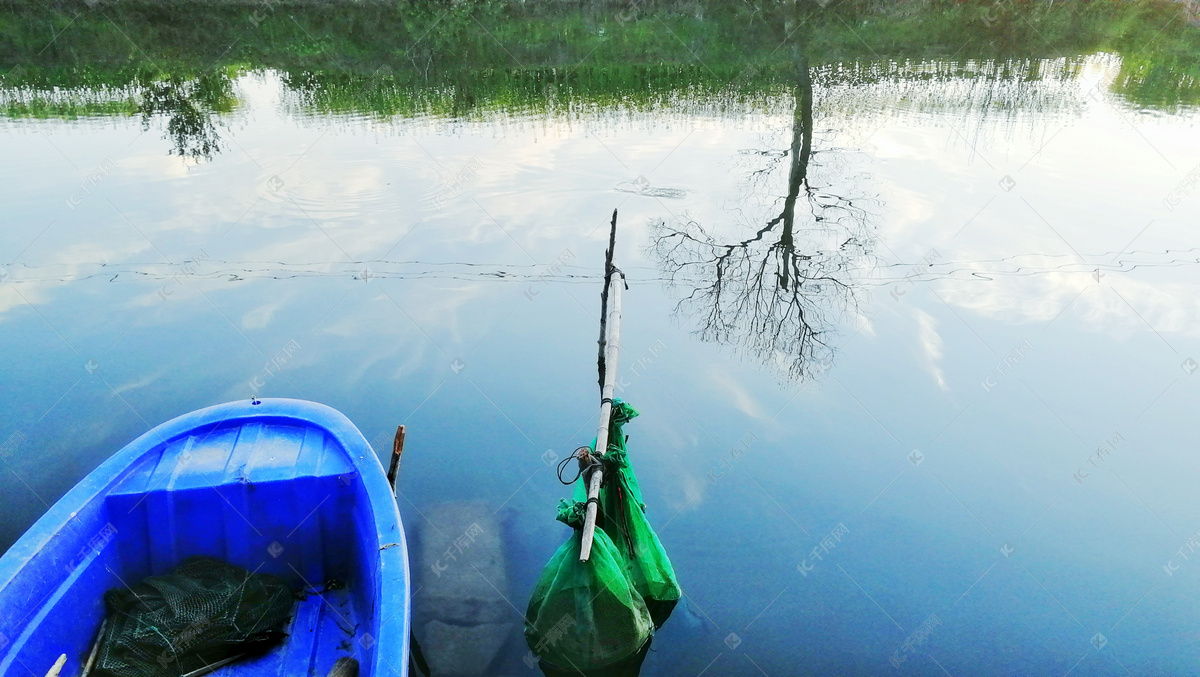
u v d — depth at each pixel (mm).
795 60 19891
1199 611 5316
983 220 10805
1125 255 9859
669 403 7387
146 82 17484
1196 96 17219
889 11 21625
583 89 17547
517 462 6582
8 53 18312
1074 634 5160
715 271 9500
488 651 4930
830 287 9188
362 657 4824
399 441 6012
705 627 5215
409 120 15266
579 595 4750
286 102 16375
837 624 5238
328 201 11266
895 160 13234
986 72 19016
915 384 7609
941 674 4879
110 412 6957
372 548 4895
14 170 12234
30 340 7945
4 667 4020
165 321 8367
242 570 5125
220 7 20359
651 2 21375
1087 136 14555
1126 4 22000
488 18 20812
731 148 13789
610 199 11492
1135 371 7742
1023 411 7227
